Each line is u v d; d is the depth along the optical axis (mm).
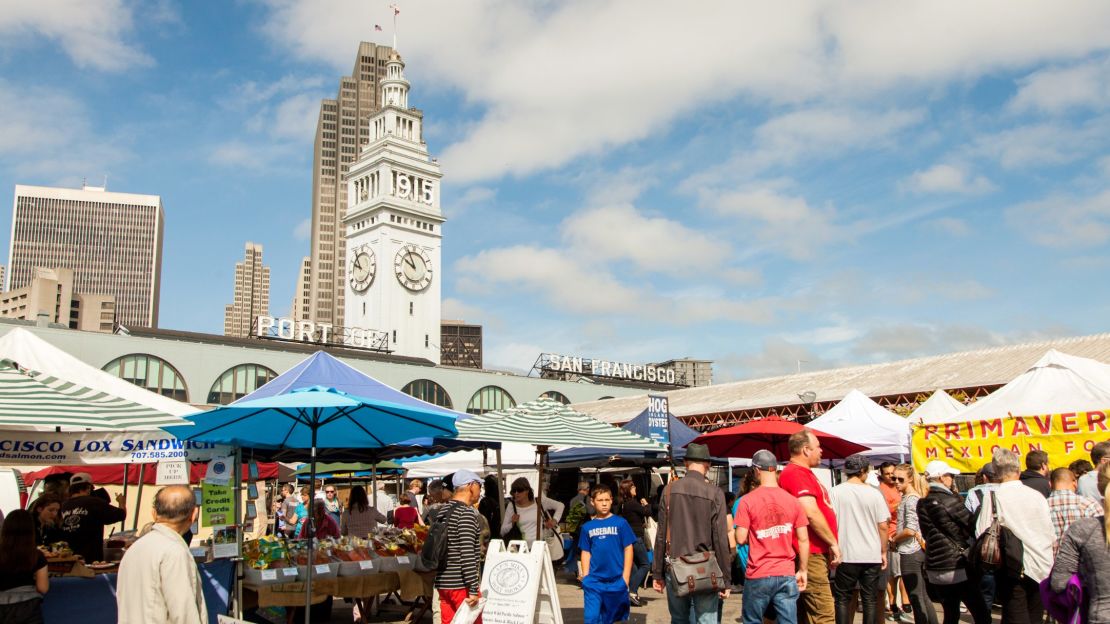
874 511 8875
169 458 10125
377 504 19609
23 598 7051
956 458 13648
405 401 12539
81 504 9680
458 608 8766
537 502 12477
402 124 112062
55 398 9312
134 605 5719
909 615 12359
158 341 51344
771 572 7465
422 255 106812
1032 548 7820
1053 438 12734
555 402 14742
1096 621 5402
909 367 37688
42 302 149750
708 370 129750
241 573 9523
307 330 70625
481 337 142250
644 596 14680
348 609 13992
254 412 9117
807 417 39094
